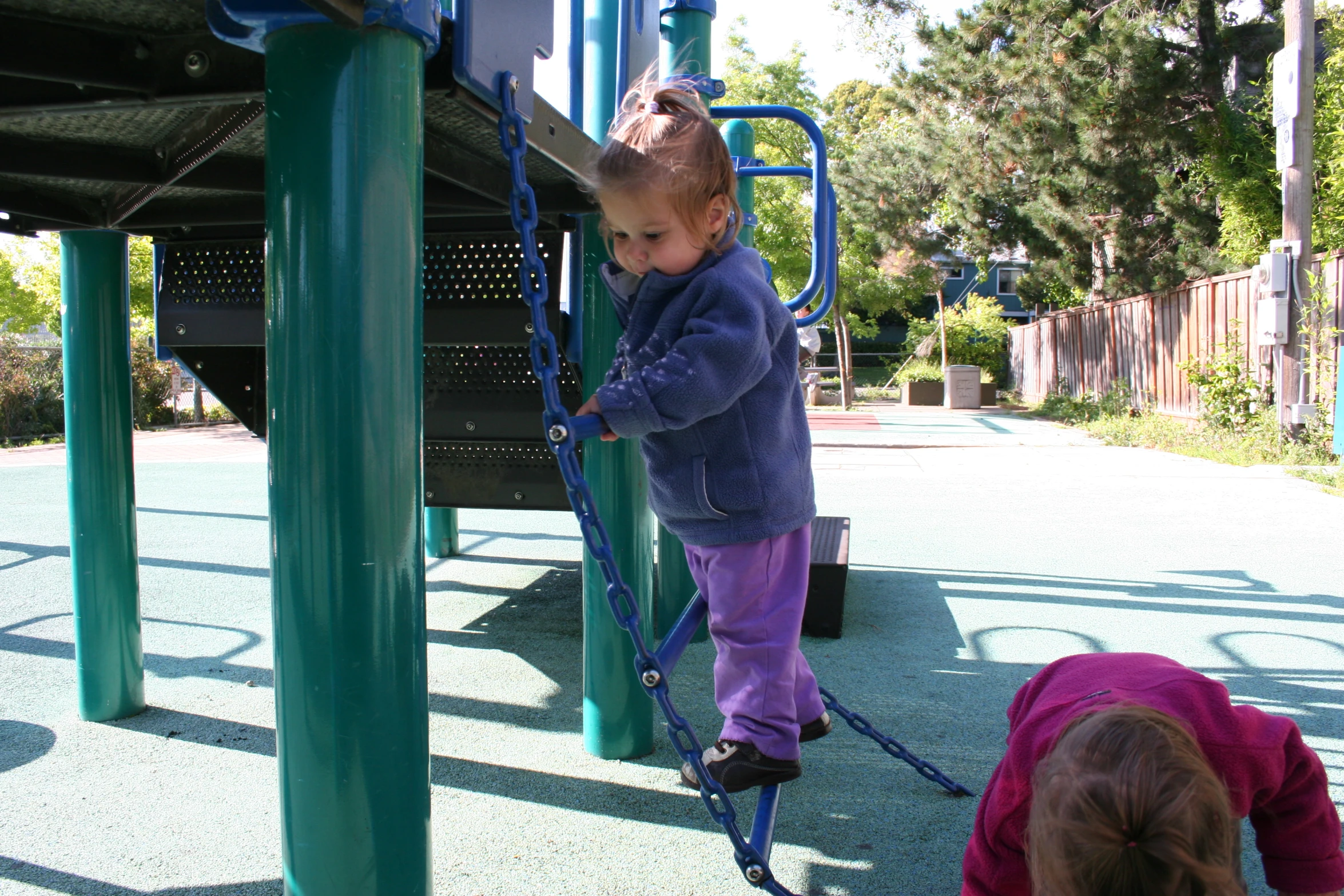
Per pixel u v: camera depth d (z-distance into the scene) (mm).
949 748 2566
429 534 5406
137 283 17656
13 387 15484
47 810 2203
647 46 2842
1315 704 2797
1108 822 955
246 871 1937
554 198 2391
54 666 3322
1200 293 12141
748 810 2215
